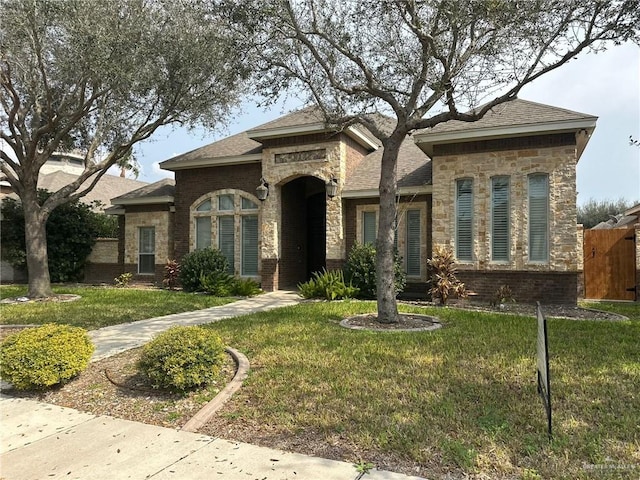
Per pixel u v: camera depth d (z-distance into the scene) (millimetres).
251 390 5262
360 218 15555
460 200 13156
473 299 12805
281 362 6227
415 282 14711
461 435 3977
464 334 7934
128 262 19891
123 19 13055
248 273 17500
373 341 7406
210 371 5363
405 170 15859
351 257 14430
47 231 20031
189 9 13109
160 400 5133
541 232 12203
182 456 3809
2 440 4227
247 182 17562
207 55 13789
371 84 9664
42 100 15195
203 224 18453
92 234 21312
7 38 12445
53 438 4242
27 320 10078
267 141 16484
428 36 8359
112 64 12625
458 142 13008
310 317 9891
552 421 4215
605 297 13867
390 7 8922
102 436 4266
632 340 7445
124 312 11172
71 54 13055
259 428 4332
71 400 5262
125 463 3709
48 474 3553
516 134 12148
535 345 7047
